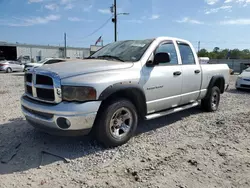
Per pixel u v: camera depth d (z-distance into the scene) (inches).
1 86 450.3
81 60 161.8
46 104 129.1
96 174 114.0
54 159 128.6
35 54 2009.1
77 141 151.3
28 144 146.7
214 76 232.4
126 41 188.9
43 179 109.0
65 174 113.7
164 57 155.6
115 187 102.9
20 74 843.4
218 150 142.9
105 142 139.1
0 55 1969.7
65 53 2016.5
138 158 131.0
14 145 144.9
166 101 173.2
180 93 186.1
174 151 140.9
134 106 150.3
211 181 108.3
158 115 168.9
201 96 220.1
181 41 197.3
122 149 141.9
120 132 146.8
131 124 150.3
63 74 126.9
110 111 135.5
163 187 103.1
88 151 138.0
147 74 154.5
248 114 233.0
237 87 420.8
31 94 142.2
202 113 234.5
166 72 168.9
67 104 122.6
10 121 195.8
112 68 139.8
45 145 145.3
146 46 166.2
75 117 121.4
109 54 174.9
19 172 114.8
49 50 2076.8
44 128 133.2
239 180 109.3
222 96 353.4
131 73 144.8
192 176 112.5
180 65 186.9
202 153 138.3
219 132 176.2
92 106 125.1
